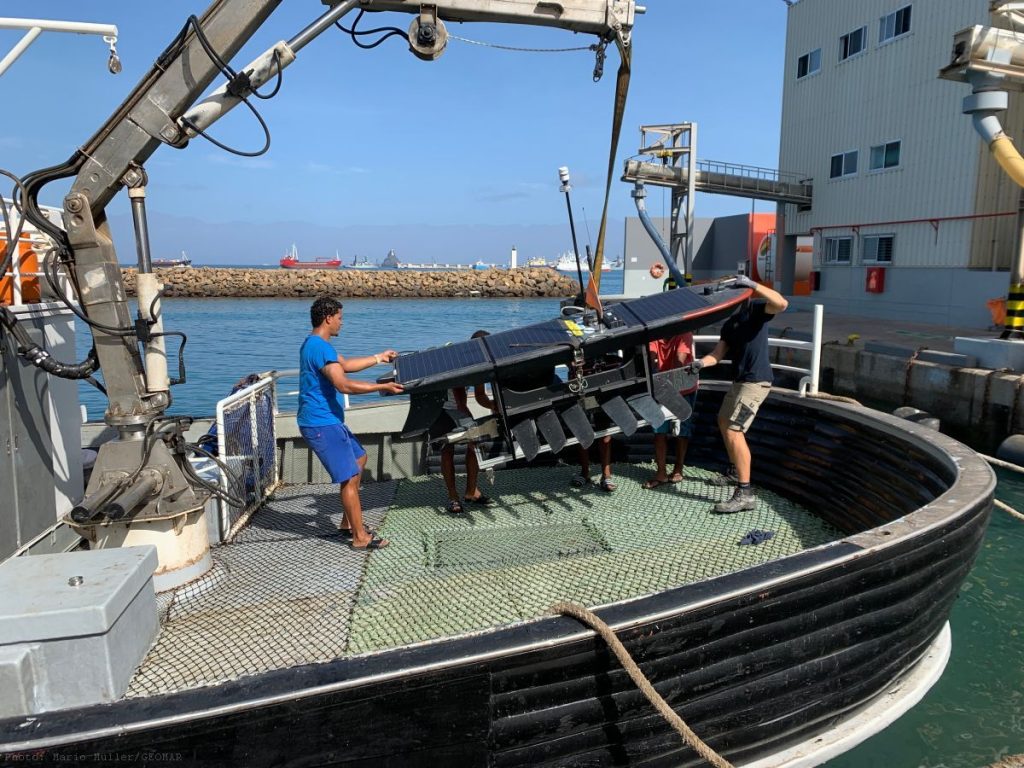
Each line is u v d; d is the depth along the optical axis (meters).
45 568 2.56
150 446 3.26
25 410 3.39
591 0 3.66
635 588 3.62
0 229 3.64
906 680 3.71
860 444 5.00
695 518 4.79
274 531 4.47
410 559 3.97
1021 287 10.51
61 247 3.21
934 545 3.27
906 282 19.33
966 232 17.42
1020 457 9.02
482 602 3.41
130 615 2.52
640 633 2.56
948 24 17.70
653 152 23.53
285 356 21.64
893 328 17.02
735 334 4.70
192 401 14.38
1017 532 6.28
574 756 2.63
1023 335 10.59
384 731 2.34
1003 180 16.73
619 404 4.29
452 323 35.03
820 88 22.70
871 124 20.50
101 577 2.48
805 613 2.92
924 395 11.34
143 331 3.23
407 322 35.75
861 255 21.12
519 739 2.52
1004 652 4.25
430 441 4.57
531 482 5.68
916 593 3.29
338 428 3.96
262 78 3.27
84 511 2.95
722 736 2.89
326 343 3.92
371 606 3.31
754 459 5.78
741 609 2.75
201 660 2.72
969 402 10.41
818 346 5.70
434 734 2.39
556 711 2.55
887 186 19.94
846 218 21.69
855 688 3.22
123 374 3.27
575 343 4.03
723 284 4.56
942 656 4.02
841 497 4.87
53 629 2.22
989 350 10.55
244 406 4.76
